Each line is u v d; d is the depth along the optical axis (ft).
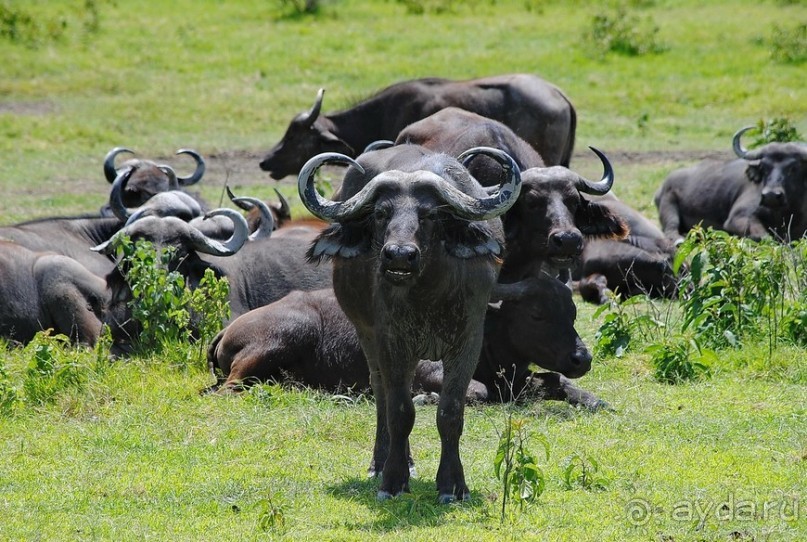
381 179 82.99
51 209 210.59
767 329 128.57
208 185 232.12
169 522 82.28
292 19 381.81
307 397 111.75
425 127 142.20
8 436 102.83
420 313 84.94
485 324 113.19
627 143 262.88
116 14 392.47
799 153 188.85
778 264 129.90
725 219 200.44
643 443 98.84
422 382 112.98
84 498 87.35
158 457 96.89
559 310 111.34
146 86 308.40
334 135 213.05
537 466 88.74
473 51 337.72
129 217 153.17
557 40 349.61
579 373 110.73
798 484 88.17
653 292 163.84
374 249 86.43
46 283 136.26
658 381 119.14
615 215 127.24
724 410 107.76
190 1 415.85
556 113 195.31
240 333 117.50
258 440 101.14
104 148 261.24
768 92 295.89
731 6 401.49
